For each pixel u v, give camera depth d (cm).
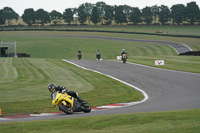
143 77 4809
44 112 2420
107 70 5994
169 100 2805
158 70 5834
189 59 8331
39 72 5559
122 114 1952
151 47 17250
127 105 2650
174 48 16312
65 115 2173
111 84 4153
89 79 4688
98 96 3181
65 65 7094
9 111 2453
